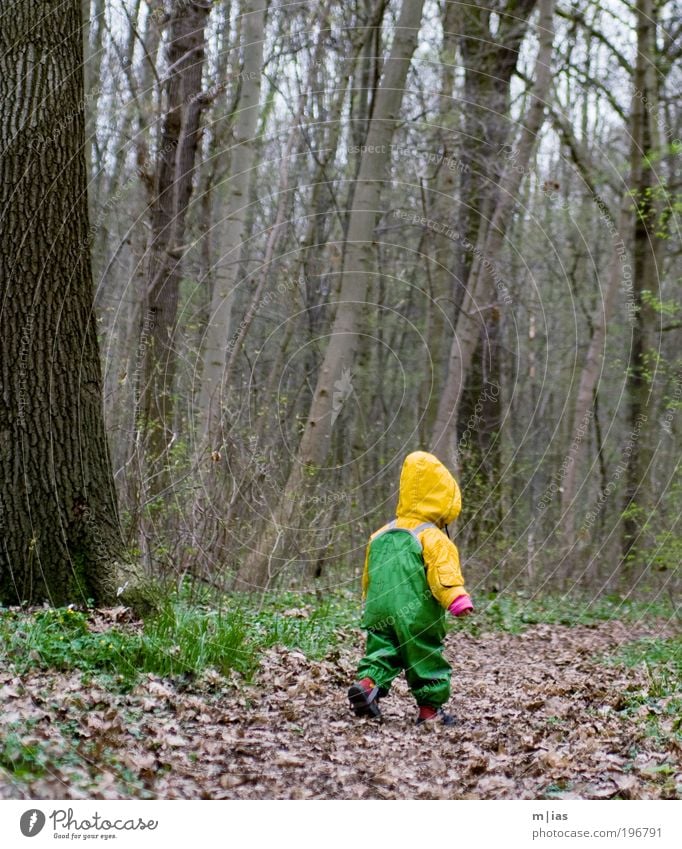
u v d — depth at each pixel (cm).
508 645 927
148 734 456
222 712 515
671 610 1146
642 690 637
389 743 505
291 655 650
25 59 682
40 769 379
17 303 679
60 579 672
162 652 558
